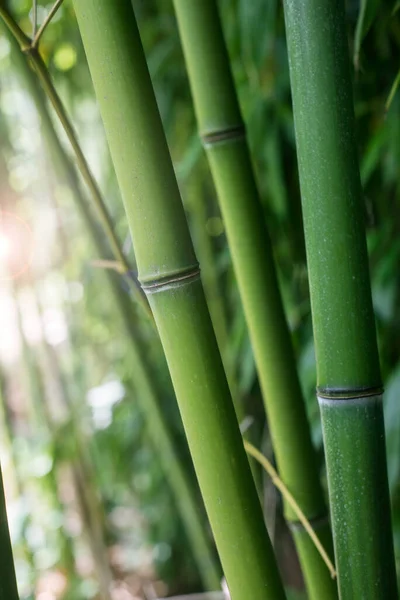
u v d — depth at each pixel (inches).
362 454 27.0
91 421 92.4
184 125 71.4
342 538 27.8
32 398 77.7
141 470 99.9
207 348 27.6
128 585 104.3
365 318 26.5
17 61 42.3
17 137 79.3
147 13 69.1
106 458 98.9
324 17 25.0
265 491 65.4
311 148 25.8
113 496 106.9
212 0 35.6
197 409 27.8
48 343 73.2
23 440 88.1
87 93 75.0
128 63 26.0
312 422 58.8
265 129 61.3
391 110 50.9
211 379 27.6
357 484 27.2
